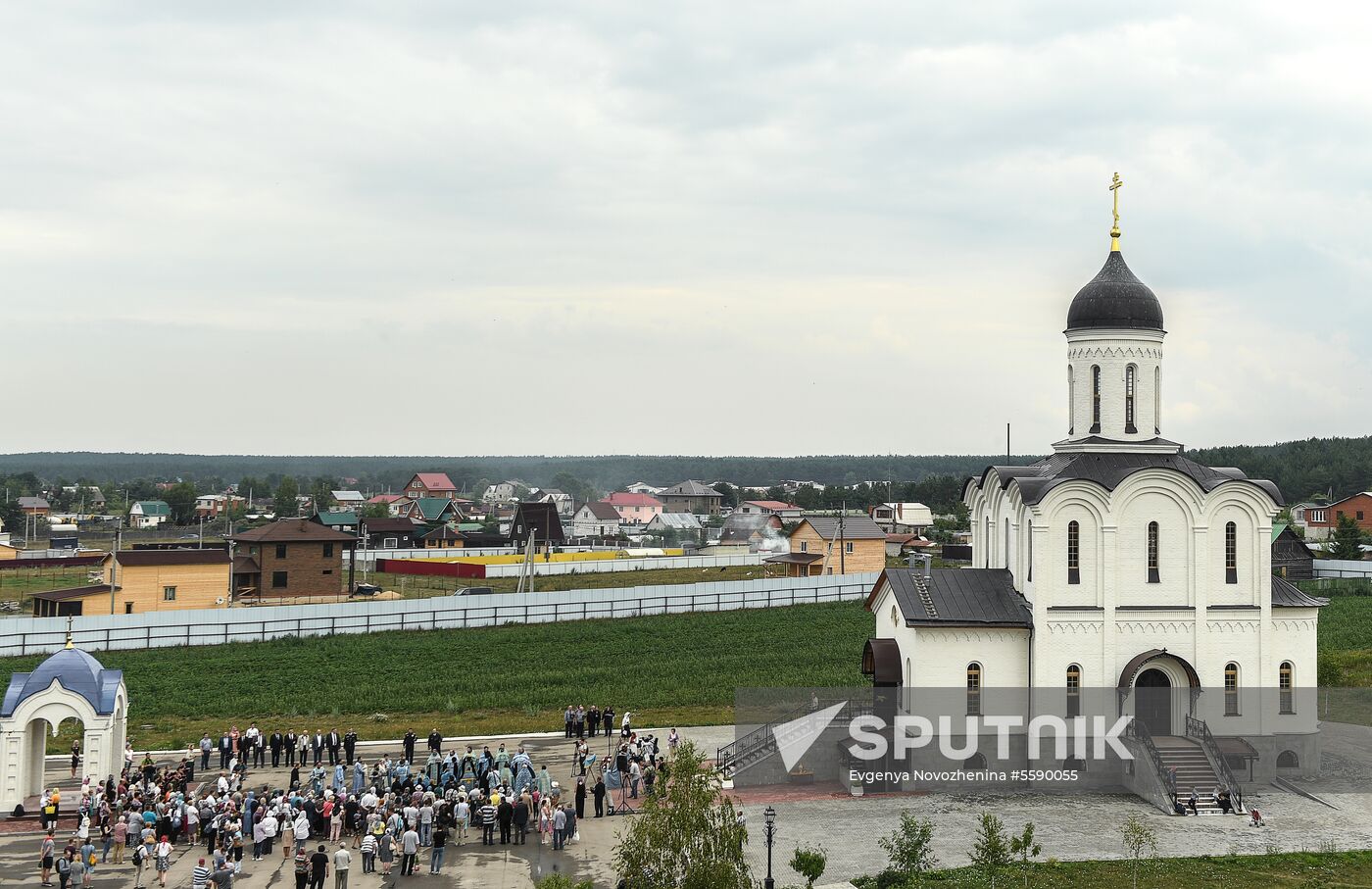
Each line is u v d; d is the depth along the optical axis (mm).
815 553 140875
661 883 32906
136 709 71938
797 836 48375
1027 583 57625
